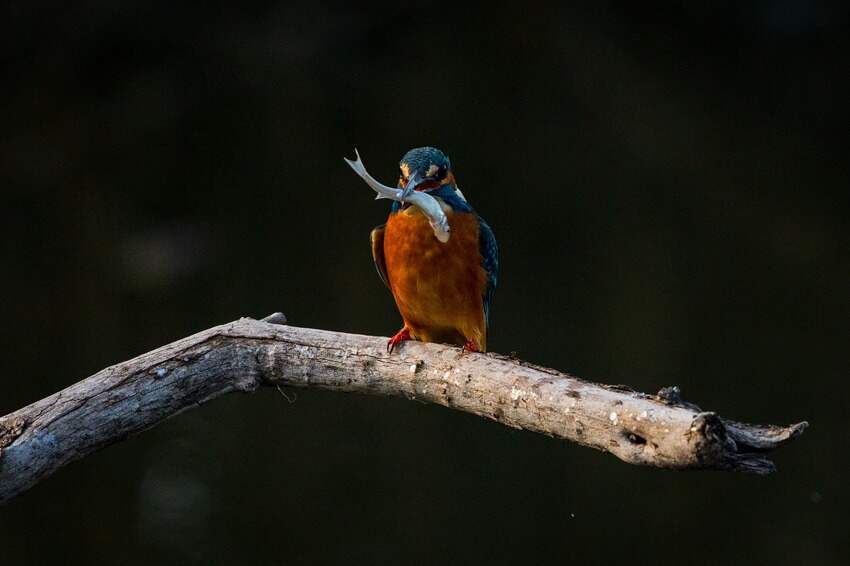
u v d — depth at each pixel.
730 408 12.66
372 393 5.86
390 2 22.38
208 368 5.74
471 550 10.68
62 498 11.46
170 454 11.95
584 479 11.87
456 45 22.41
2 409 12.59
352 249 16.64
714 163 19.12
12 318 14.77
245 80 21.11
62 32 20.45
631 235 16.95
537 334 14.41
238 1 21.80
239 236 17.11
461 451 12.24
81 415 5.32
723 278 15.70
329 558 10.48
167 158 19.23
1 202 17.77
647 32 22.91
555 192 18.20
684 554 10.71
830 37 21.94
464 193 18.14
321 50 21.81
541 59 22.19
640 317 14.67
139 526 11.01
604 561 10.63
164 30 21.08
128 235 17.05
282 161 19.25
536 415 4.88
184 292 15.52
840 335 14.13
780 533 10.95
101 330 14.52
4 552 10.91
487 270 6.95
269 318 6.12
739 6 22.52
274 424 12.59
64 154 19.11
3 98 20.06
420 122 20.17
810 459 11.94
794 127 20.23
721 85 21.56
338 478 11.66
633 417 4.32
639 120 20.48
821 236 16.84
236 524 10.95
